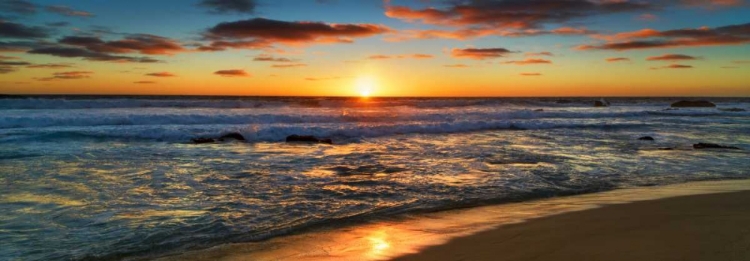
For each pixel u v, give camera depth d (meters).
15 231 5.39
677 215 5.93
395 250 4.74
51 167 9.95
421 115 26.98
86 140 15.01
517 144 15.52
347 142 16.06
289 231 5.47
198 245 4.96
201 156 12.02
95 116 20.72
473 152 13.16
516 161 11.34
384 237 5.21
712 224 5.42
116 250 4.79
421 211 6.42
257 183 8.36
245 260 4.49
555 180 8.81
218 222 5.83
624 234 5.09
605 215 6.04
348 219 6.01
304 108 35.72
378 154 12.66
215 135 16.75
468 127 21.42
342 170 9.88
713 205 6.54
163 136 16.31
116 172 9.41
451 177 9.05
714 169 10.27
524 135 19.08
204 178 8.81
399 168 10.17
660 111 40.03
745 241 4.70
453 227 5.59
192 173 9.37
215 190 7.73
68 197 7.10
